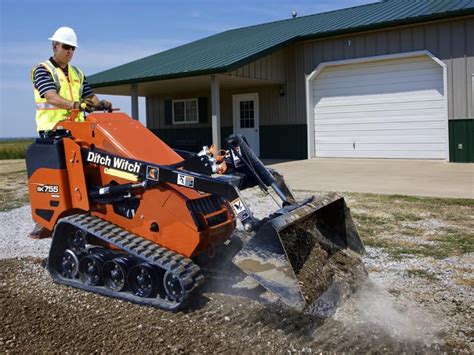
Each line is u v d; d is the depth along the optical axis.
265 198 8.85
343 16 16.92
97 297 4.46
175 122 19.42
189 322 3.90
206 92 18.48
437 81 13.45
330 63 14.97
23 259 5.75
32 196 4.94
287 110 16.27
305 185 10.08
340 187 9.72
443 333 3.61
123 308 4.21
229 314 4.02
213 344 3.56
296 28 16.81
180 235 4.15
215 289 4.50
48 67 5.08
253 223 3.78
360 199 8.42
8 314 4.18
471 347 3.41
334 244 4.33
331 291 3.97
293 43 15.33
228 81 15.35
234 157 4.48
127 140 4.54
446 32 12.94
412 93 13.88
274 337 3.63
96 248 4.75
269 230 3.51
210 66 13.38
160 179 4.16
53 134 4.85
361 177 10.98
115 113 4.85
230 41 17.62
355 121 14.97
